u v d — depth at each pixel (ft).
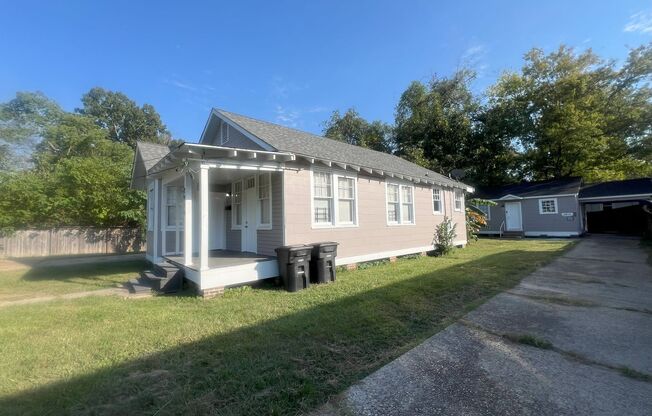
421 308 17.25
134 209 60.34
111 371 10.74
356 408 8.29
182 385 9.73
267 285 24.47
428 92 102.68
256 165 23.99
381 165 36.91
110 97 140.56
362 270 30.35
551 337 12.99
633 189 62.54
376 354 11.66
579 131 72.74
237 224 33.22
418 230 41.42
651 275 24.70
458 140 92.79
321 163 28.43
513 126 83.97
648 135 71.26
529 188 74.13
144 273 27.89
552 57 79.97
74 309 18.54
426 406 8.33
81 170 59.47
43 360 11.75
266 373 10.23
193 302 19.88
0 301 21.13
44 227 57.00
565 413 7.91
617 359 10.91
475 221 59.62
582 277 24.54
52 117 89.04
